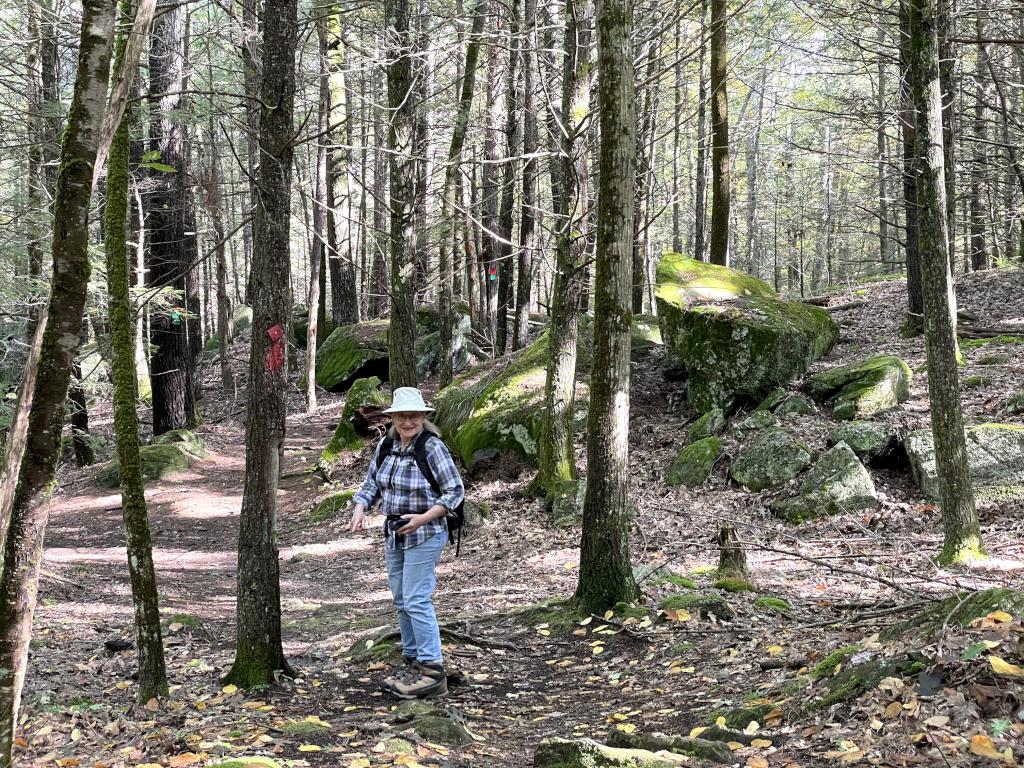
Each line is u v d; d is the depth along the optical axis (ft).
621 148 20.45
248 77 25.32
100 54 9.55
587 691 16.71
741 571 24.88
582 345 49.06
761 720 12.32
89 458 63.31
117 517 48.78
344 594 30.81
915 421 35.53
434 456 16.40
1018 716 9.53
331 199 70.74
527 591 27.53
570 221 36.01
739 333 42.01
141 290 39.06
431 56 41.60
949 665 10.91
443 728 13.64
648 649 18.51
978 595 12.64
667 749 11.43
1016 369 40.60
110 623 25.27
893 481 32.94
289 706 15.76
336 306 90.43
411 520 16.07
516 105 49.03
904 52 30.86
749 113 99.91
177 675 18.58
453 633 20.44
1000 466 29.71
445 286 58.90
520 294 58.13
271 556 17.24
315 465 54.24
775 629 18.03
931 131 22.44
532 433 42.86
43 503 9.71
